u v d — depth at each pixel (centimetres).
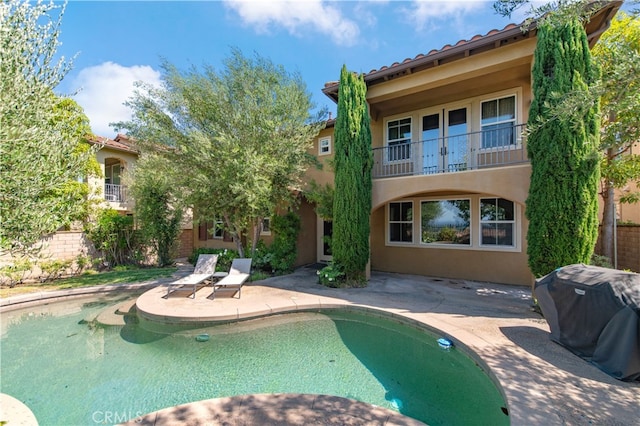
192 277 865
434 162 1082
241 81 961
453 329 553
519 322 593
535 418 299
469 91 964
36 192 411
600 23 652
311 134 1056
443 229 1100
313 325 670
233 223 1100
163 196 1311
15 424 311
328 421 315
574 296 454
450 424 342
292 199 1088
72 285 969
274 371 479
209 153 928
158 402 402
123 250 1361
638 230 832
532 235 655
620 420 296
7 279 965
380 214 1227
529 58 747
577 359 430
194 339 603
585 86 536
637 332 365
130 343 589
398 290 878
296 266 1261
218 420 317
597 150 518
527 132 525
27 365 507
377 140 1196
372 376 460
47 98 439
